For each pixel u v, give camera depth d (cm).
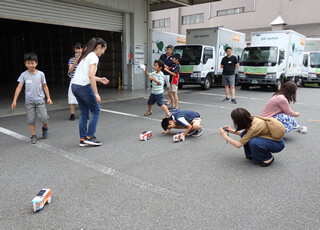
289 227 227
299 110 772
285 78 1344
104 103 888
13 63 1986
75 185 303
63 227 229
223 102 905
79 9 1065
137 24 1258
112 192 288
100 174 332
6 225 232
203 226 229
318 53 1603
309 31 2781
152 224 232
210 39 1354
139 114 706
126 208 257
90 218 241
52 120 637
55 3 985
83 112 436
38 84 444
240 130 374
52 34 1683
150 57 1357
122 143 457
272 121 343
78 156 395
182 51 1256
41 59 1808
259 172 339
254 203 265
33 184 306
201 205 262
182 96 1060
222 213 248
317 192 288
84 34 1488
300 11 2817
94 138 443
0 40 2002
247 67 1246
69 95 618
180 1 1430
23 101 934
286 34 1291
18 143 457
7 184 306
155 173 335
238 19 3269
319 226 229
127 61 1266
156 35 1376
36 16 938
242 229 225
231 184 306
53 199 274
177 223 233
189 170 345
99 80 414
